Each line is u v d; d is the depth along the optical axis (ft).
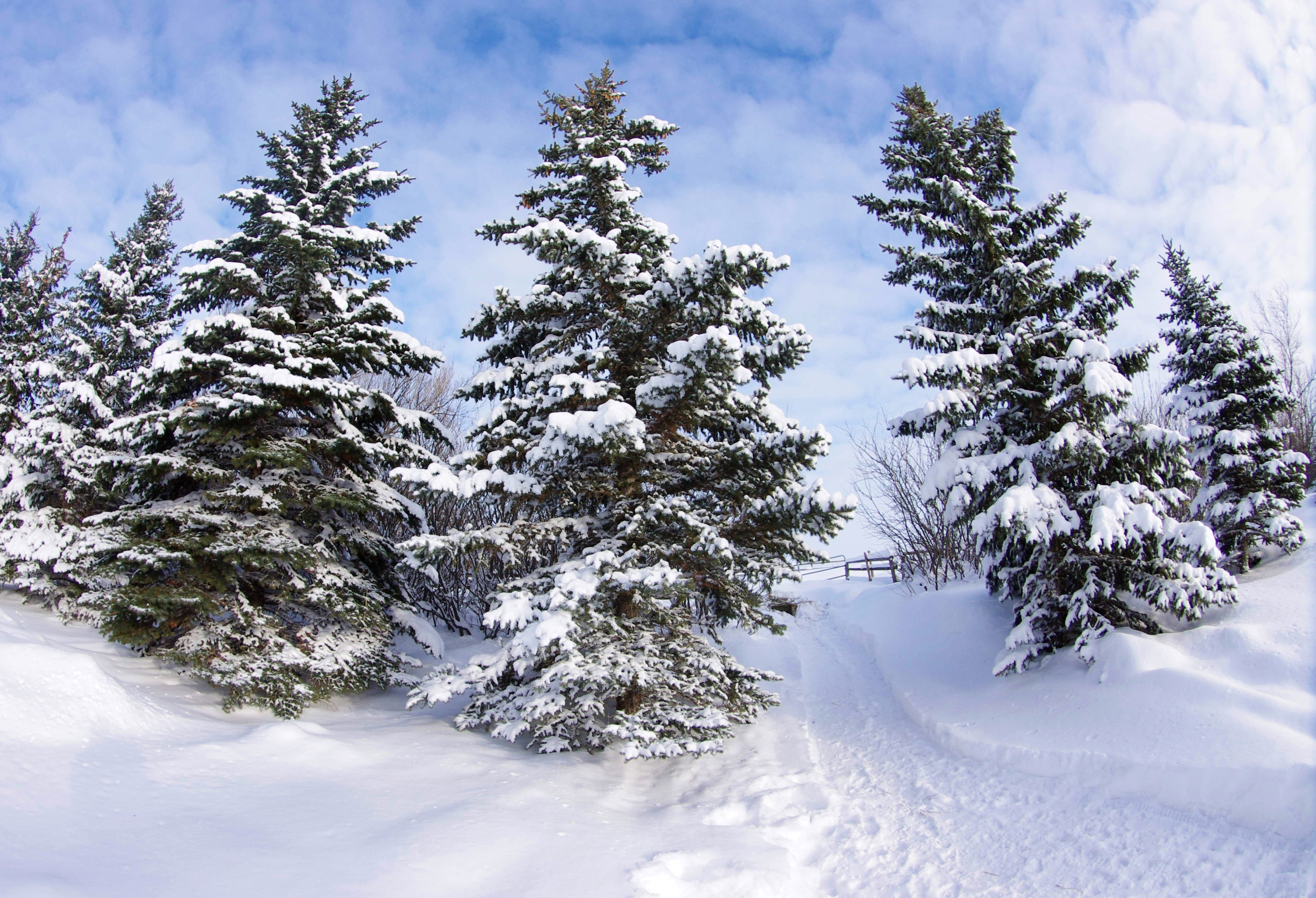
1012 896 16.66
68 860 13.19
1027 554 35.40
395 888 14.17
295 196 38.27
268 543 28.91
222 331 31.09
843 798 23.97
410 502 35.78
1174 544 30.37
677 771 26.12
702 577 29.48
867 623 56.49
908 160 38.55
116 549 29.09
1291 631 27.96
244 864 14.30
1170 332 49.32
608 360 30.25
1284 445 64.13
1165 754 21.29
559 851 17.02
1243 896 15.24
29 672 20.44
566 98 34.30
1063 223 35.81
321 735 23.45
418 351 36.29
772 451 27.86
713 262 26.96
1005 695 30.58
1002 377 34.71
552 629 22.71
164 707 24.12
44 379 41.81
